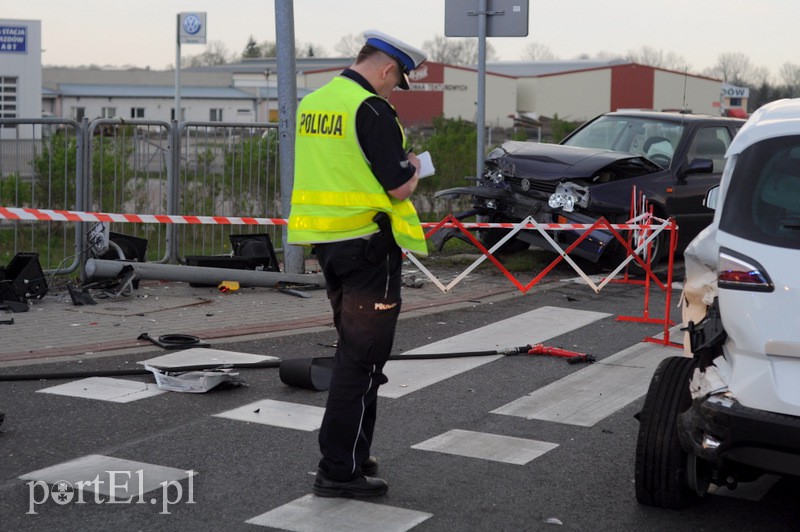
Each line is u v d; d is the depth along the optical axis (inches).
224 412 237.5
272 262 414.3
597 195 439.2
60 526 170.6
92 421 228.8
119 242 406.6
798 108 170.7
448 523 175.5
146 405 241.8
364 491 185.0
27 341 300.2
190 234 446.3
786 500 192.4
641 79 2842.0
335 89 180.2
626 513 182.7
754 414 157.4
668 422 178.9
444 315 363.9
